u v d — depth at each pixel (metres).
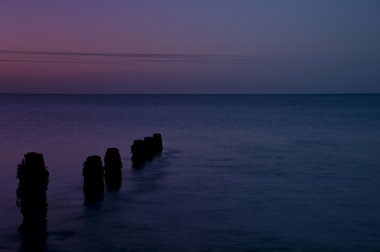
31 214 12.34
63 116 75.50
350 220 14.13
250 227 13.35
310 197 17.42
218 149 33.12
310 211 15.24
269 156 29.52
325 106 150.62
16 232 12.67
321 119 72.50
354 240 12.25
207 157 28.80
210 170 23.80
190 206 15.83
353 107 139.50
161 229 13.12
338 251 11.45
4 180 20.67
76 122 60.41
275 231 12.99
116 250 11.37
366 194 17.97
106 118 71.12
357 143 37.53
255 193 18.12
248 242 12.04
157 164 25.67
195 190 18.55
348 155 30.06
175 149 32.94
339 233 12.84
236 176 22.03
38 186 12.39
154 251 11.32
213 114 90.00
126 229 13.05
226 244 11.88
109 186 19.00
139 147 24.64
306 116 82.25
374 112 100.50
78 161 26.59
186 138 41.09
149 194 17.70
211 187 19.23
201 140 39.41
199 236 12.48
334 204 16.27
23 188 12.35
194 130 49.91
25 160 12.43
